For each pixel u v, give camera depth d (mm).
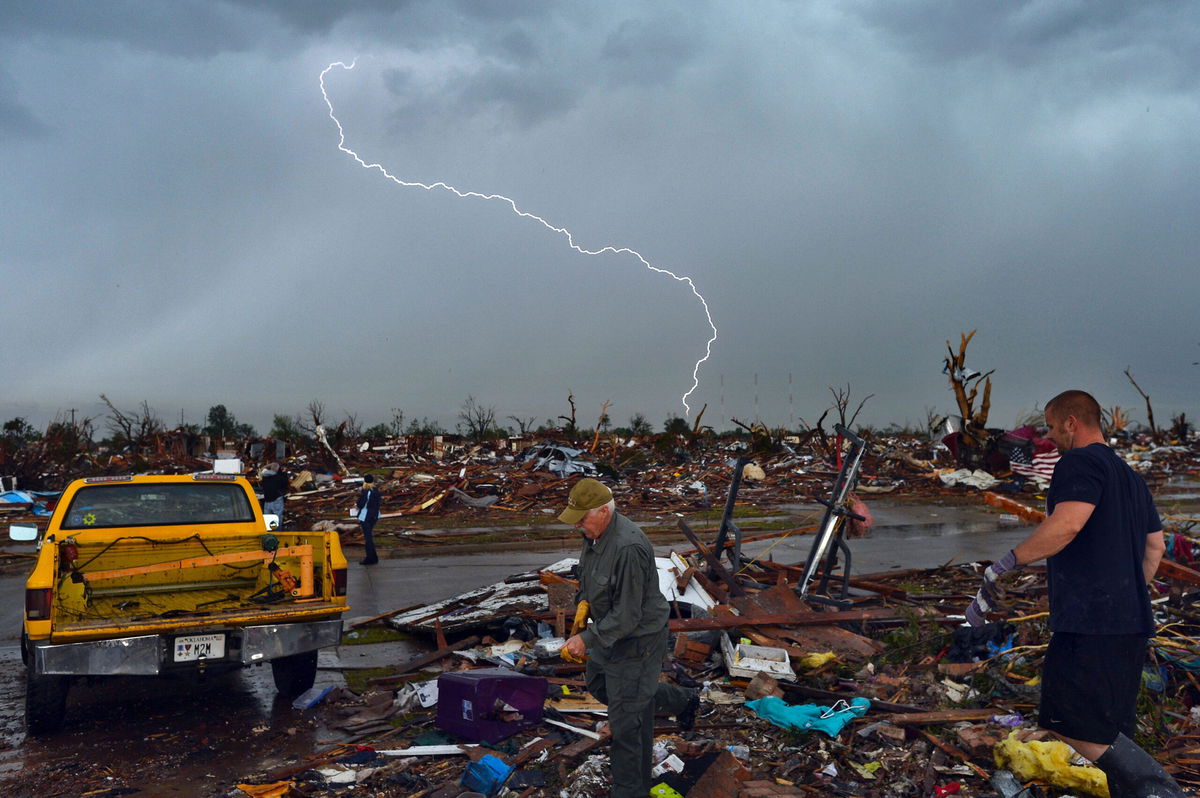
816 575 9109
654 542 16125
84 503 7121
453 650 7762
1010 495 25016
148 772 5211
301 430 35719
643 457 32156
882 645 7082
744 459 9305
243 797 4773
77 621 5922
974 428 28562
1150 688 5617
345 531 17250
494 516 20812
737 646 6980
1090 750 3777
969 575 11367
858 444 8812
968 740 4973
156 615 6340
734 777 4625
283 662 6645
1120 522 3742
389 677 7145
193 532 7285
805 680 6477
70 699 6770
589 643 4203
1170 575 7633
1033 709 5473
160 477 7465
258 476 25250
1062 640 3824
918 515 20719
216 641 6074
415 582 12164
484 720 5543
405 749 5453
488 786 4746
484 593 9422
